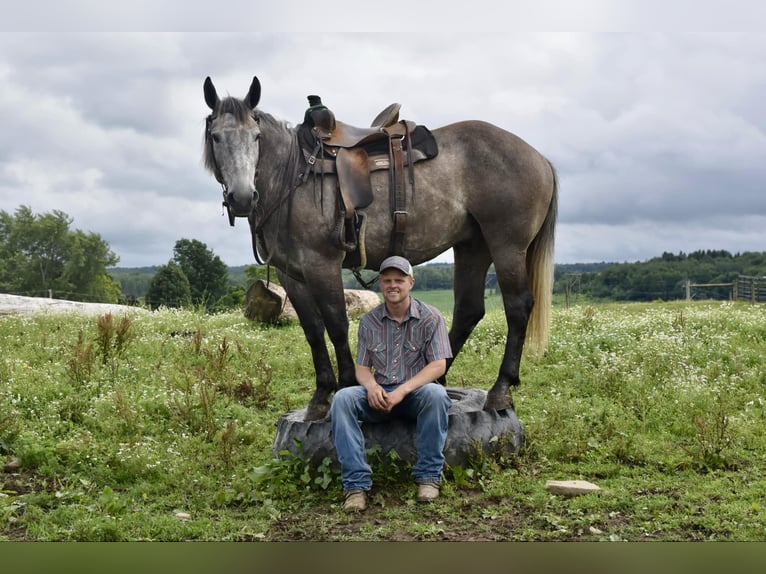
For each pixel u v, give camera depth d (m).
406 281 4.48
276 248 5.05
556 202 5.66
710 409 6.16
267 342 9.73
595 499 4.30
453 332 5.82
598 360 8.35
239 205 4.62
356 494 4.28
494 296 17.02
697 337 9.61
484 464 4.80
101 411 6.12
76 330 10.05
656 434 5.75
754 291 22.50
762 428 5.69
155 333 10.24
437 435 4.39
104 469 4.95
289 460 4.80
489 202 5.27
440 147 5.32
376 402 4.34
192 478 4.81
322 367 5.18
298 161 4.99
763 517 3.91
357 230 5.01
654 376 7.57
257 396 7.17
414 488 4.52
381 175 5.14
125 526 3.96
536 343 5.66
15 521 4.05
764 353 8.59
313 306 5.20
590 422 6.02
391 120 5.26
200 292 44.78
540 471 4.91
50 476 4.90
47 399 6.51
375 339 4.59
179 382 7.20
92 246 52.41
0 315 12.19
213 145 4.78
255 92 4.93
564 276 17.94
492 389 5.34
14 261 51.00
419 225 5.21
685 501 4.24
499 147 5.30
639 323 10.71
